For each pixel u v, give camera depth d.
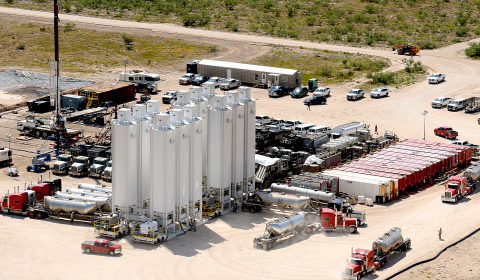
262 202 81.25
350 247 70.44
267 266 65.44
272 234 71.12
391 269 65.44
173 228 73.56
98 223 73.62
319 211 77.31
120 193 73.38
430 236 74.31
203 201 79.88
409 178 89.88
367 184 85.81
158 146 70.88
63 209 77.12
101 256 67.69
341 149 104.00
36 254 68.00
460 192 87.75
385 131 118.31
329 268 65.00
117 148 72.50
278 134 107.81
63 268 64.50
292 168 97.25
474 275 64.44
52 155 105.81
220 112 78.44
